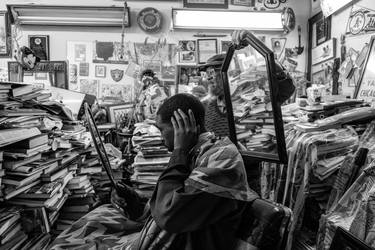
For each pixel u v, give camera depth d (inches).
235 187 36.3
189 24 144.4
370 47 98.6
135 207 55.3
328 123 75.9
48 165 70.8
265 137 50.0
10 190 58.6
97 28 146.8
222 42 147.2
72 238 51.2
